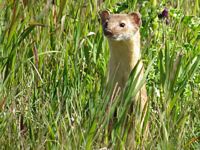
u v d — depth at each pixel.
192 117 11.31
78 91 11.49
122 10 12.56
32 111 11.16
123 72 11.27
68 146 10.03
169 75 11.22
